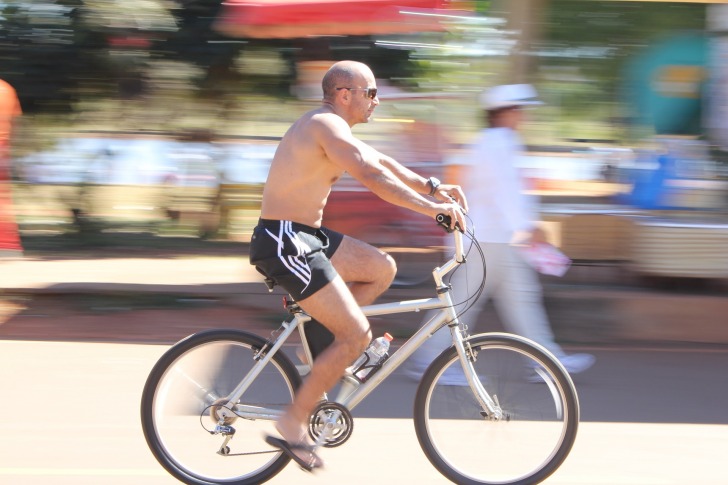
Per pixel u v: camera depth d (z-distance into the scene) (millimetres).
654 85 34562
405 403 20500
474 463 15844
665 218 29953
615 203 36125
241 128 46781
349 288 15633
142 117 45375
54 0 41812
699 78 33656
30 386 21578
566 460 17328
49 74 42438
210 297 30703
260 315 29219
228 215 46281
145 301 30328
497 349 15812
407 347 15469
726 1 27688
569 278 31547
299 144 14477
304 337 15445
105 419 19281
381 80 36938
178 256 40375
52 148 44906
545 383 15734
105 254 40438
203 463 15711
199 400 15648
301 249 14547
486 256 20703
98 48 42375
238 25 30406
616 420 19797
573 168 55250
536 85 40188
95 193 45719
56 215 47969
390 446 17953
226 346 15648
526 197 21109
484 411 15805
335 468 16828
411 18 29891
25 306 29719
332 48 37469
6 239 38500
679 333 27062
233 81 44375
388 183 14219
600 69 40594
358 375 15289
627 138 40500
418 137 31328
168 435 15648
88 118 45031
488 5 32812
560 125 53500
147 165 47531
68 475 16188
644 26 38219
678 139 32938
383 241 30812
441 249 31109
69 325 27688
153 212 47531
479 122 31625
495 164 20531
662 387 22375
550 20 38656
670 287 29172
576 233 32344
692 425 19516
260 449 15742
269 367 15523
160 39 42344
